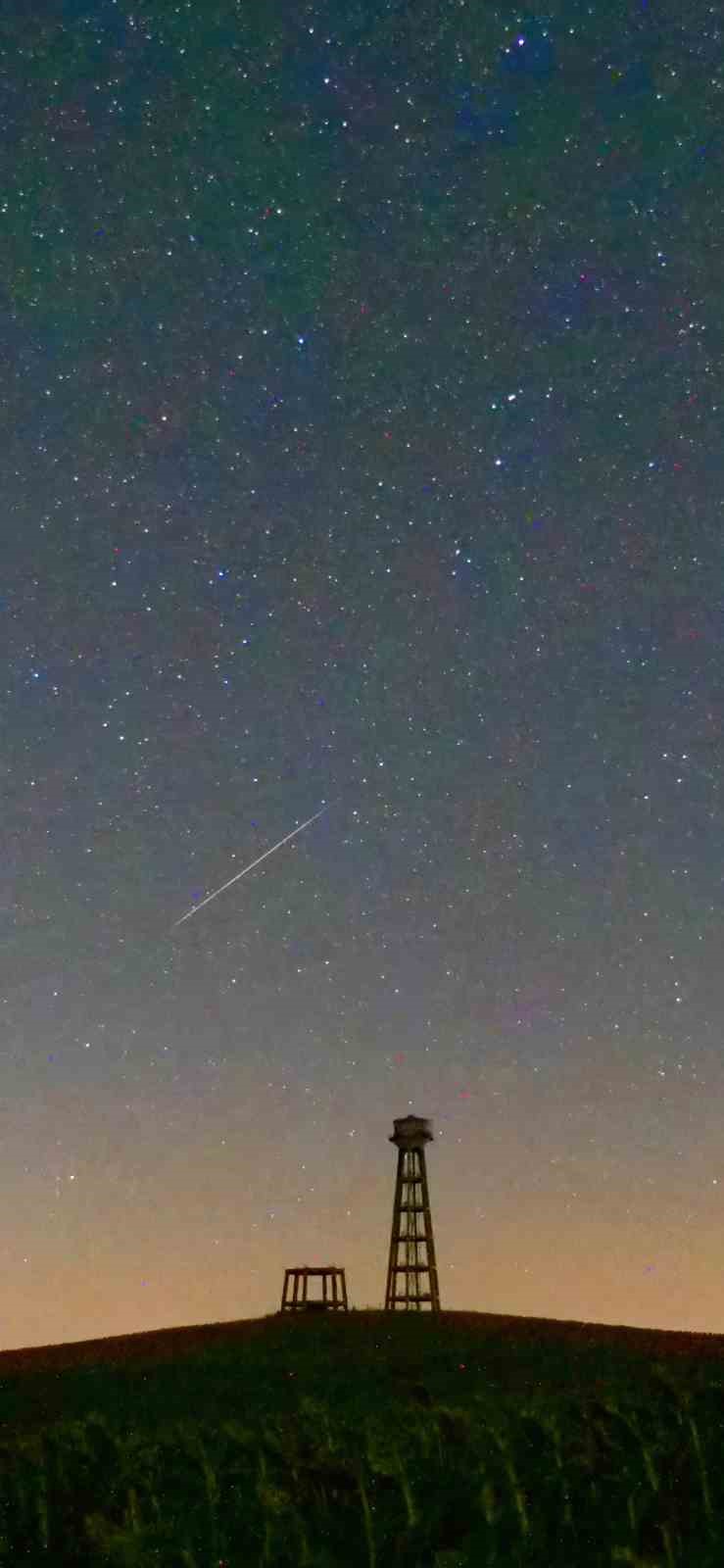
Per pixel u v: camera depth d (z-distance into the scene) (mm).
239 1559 8711
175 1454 10617
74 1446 11281
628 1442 10484
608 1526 8945
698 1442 9820
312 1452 10500
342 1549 8844
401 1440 10227
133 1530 8906
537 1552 8609
